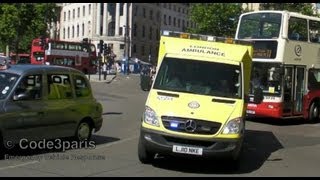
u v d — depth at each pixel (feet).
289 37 71.82
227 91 36.73
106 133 53.36
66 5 434.71
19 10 224.33
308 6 165.78
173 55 38.60
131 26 389.80
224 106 35.09
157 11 431.02
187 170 35.45
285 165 39.47
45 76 39.45
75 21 417.08
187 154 33.68
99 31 386.73
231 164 35.70
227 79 37.37
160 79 37.50
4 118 35.81
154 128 34.12
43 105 38.81
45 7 230.48
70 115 41.37
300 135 60.95
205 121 33.73
